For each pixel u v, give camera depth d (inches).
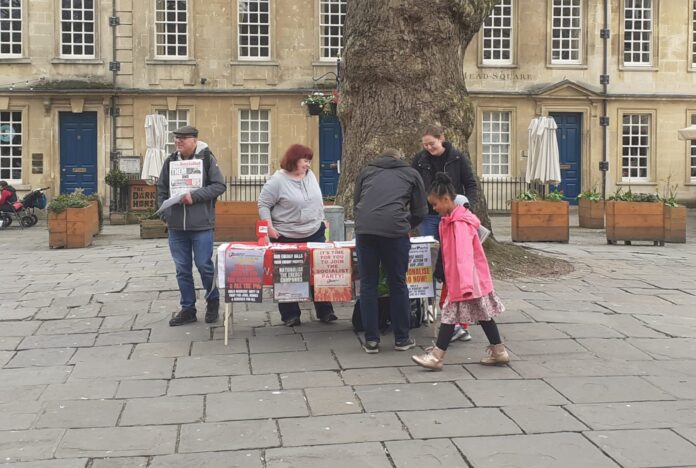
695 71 1064.2
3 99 968.3
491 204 1035.3
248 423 200.1
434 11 401.7
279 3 1000.9
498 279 404.5
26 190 974.4
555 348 271.4
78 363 258.2
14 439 190.5
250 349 272.8
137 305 350.0
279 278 277.7
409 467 172.4
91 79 981.8
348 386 230.1
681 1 1063.6
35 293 384.5
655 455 177.0
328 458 177.3
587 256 522.3
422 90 404.2
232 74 999.0
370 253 263.7
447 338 244.2
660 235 618.8
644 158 1069.8
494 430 193.2
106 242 661.3
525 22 1036.5
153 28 986.1
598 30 1050.7
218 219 663.8
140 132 988.6
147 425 199.6
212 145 999.6
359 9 411.5
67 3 983.6
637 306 345.4
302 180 304.5
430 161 297.1
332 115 933.8
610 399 216.8
